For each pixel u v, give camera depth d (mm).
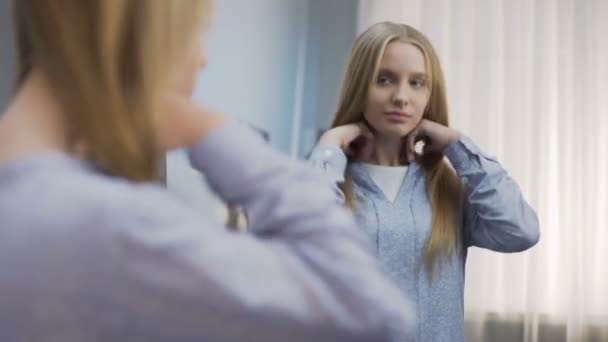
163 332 333
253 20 1914
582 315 1831
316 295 346
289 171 391
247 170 387
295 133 1956
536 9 1877
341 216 380
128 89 366
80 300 325
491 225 1158
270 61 1936
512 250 1175
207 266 335
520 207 1173
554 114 1878
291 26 1971
